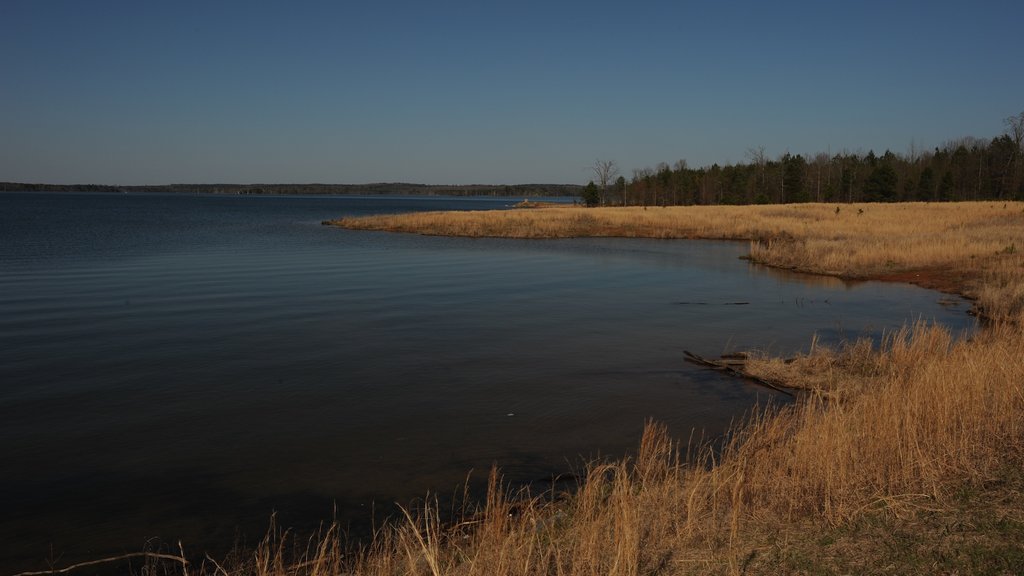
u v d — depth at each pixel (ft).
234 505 20.79
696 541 15.34
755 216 180.24
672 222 169.78
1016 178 266.98
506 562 14.01
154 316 53.11
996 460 18.42
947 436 19.06
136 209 347.97
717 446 25.21
